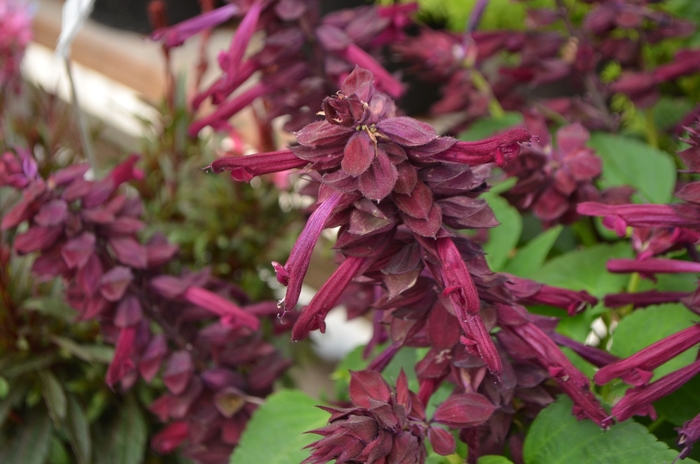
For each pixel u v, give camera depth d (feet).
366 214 1.36
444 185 1.40
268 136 2.34
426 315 1.49
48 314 2.08
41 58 4.29
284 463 1.63
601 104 2.06
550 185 1.72
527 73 2.09
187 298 1.78
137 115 2.61
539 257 1.82
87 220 1.76
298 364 2.36
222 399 1.83
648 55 2.52
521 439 1.59
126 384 1.82
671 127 2.21
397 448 1.37
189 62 3.43
